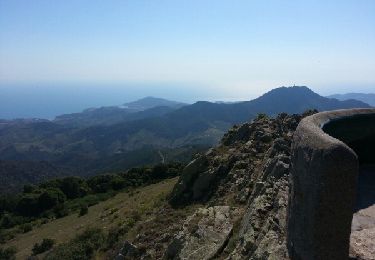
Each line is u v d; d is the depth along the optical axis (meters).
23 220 57.19
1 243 45.41
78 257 26.84
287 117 26.28
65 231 40.16
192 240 15.52
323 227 6.05
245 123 28.66
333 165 5.86
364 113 11.00
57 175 150.75
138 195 42.22
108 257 24.45
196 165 26.53
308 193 6.48
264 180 16.88
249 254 11.66
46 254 32.94
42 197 60.50
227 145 28.11
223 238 14.98
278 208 12.23
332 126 9.72
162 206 26.81
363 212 9.28
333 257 6.05
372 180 10.91
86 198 60.22
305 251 6.58
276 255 9.23
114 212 37.16
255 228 12.75
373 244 7.77
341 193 5.89
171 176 57.25
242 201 18.03
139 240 21.50
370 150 11.74
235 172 22.80
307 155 6.65
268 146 23.62
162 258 16.95
